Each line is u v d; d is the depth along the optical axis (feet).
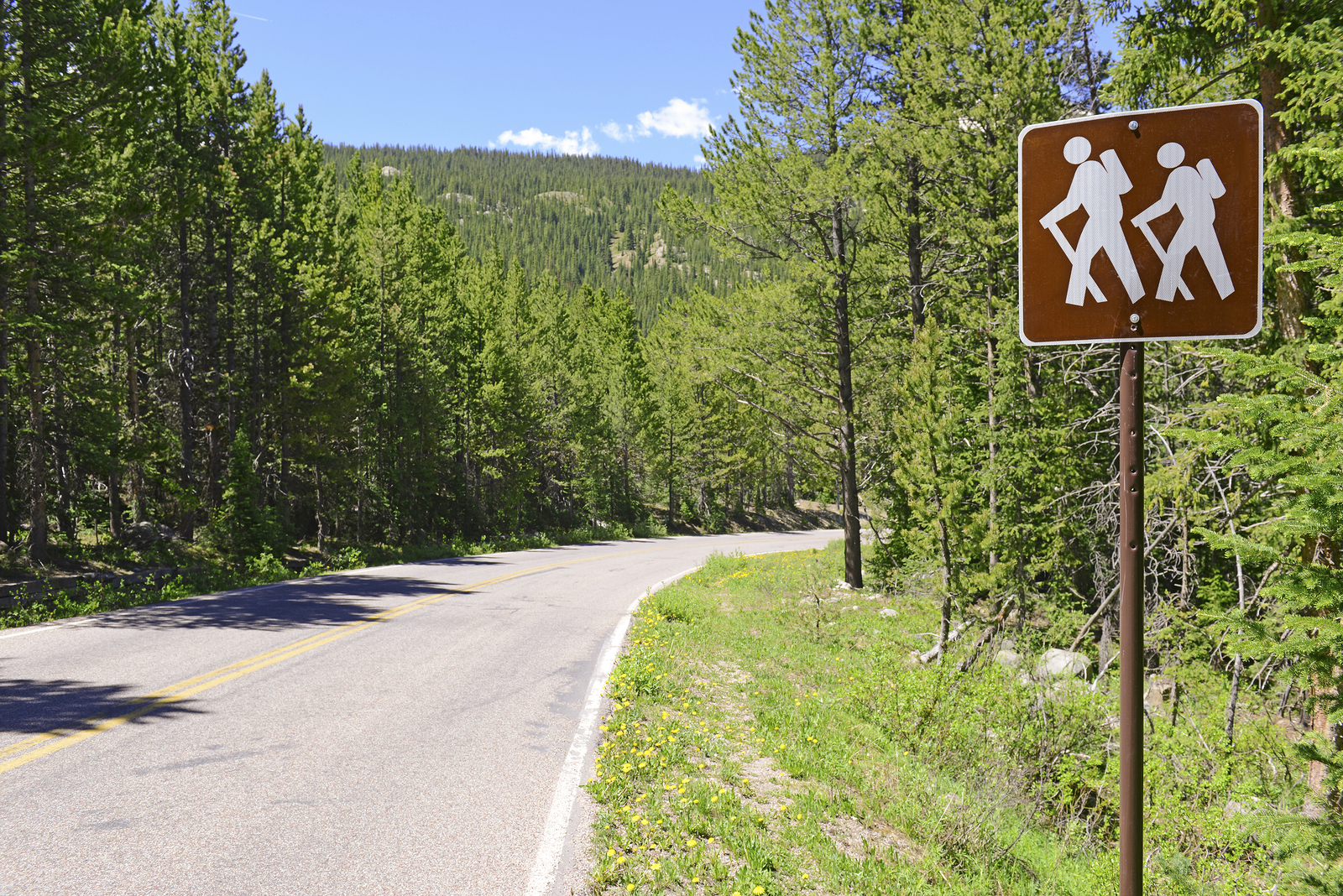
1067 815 25.12
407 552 96.07
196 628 33.73
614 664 29.91
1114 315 8.18
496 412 144.56
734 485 237.04
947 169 51.85
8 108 54.49
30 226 56.59
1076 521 43.24
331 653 29.45
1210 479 29.07
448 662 28.94
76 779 16.14
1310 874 16.19
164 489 90.68
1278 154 21.04
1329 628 14.96
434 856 13.53
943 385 41.45
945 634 39.81
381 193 147.13
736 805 17.11
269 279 90.99
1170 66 25.16
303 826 14.40
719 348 67.15
